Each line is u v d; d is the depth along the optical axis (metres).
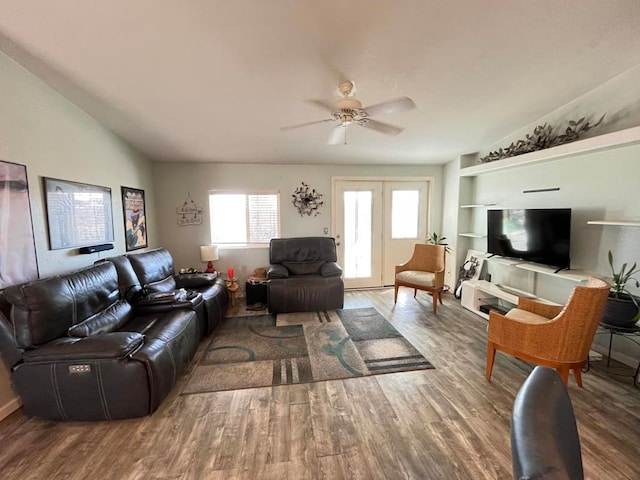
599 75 2.43
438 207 5.20
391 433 1.86
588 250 2.85
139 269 3.17
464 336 3.26
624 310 2.28
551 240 3.02
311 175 4.90
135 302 2.88
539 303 2.59
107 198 3.25
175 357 2.30
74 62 2.12
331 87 2.49
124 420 1.99
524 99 2.78
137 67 2.18
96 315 2.40
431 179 5.14
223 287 3.96
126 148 3.67
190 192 4.65
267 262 4.90
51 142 2.45
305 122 3.16
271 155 4.35
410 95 2.65
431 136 3.70
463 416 2.01
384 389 2.32
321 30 1.84
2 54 2.00
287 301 3.99
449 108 2.93
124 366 1.92
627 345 2.61
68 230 2.64
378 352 2.90
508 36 1.94
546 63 2.24
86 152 2.90
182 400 2.21
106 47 1.96
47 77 2.30
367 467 1.61
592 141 2.48
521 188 3.65
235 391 2.31
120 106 2.78
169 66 2.17
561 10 1.75
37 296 1.92
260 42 1.93
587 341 2.06
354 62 2.16
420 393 2.27
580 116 2.76
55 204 2.49
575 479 0.65
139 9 1.65
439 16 1.76
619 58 2.21
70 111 2.68
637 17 1.80
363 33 1.88
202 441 1.81
